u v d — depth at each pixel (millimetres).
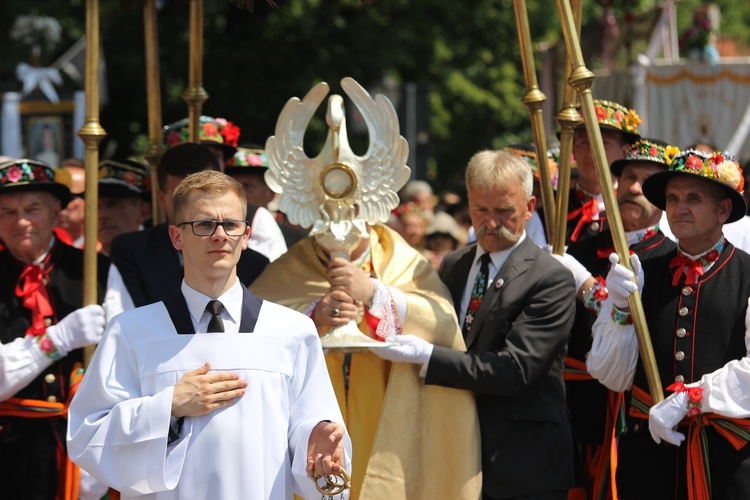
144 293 14312
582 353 14727
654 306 13211
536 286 13719
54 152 27141
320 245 14211
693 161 12727
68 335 14094
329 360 14141
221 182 10781
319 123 40719
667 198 13086
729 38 58875
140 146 40781
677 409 12445
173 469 10398
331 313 13312
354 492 13875
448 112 49812
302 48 40875
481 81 48906
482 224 13852
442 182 52625
